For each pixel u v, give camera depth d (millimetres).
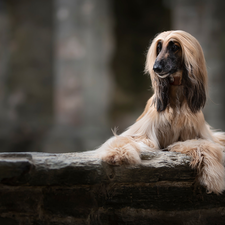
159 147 3396
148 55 3377
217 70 12391
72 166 2803
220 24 12297
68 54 14516
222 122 12391
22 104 18125
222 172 2938
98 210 2898
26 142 16531
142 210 2955
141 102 19219
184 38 3145
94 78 14812
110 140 3164
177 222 2975
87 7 14531
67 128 14570
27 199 2797
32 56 18500
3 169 2701
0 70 17984
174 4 12961
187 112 3277
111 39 15562
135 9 19141
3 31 18078
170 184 2975
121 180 2885
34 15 18516
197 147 3061
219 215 3055
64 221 2838
